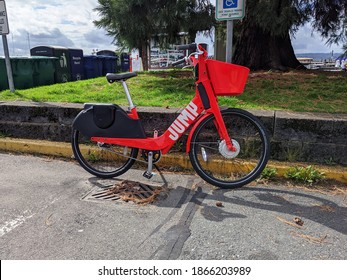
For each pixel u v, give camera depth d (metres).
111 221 2.76
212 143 3.55
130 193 3.25
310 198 3.16
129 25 7.42
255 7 6.77
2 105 4.66
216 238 2.51
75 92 5.88
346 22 7.31
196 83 3.20
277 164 3.69
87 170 3.68
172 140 3.31
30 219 2.78
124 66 16.98
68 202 3.08
